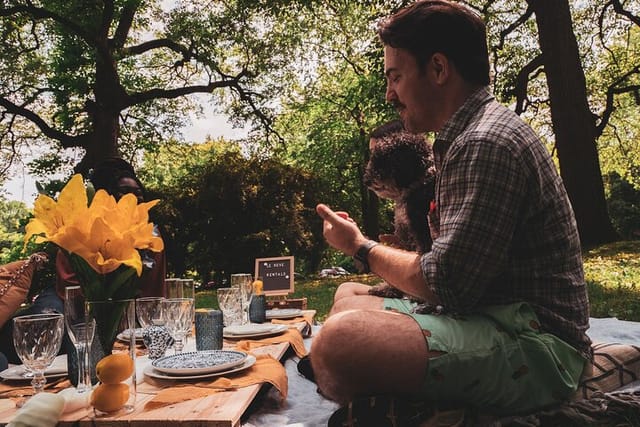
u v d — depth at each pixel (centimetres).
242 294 352
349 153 2356
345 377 179
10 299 313
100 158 1661
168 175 2691
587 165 1195
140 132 2095
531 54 1792
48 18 1722
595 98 2052
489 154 183
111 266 185
